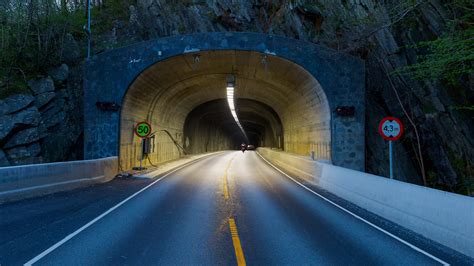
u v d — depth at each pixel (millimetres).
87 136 15695
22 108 14812
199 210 7613
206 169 19422
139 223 6254
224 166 21734
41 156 15227
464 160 13164
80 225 6027
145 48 16031
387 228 6273
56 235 5348
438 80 13781
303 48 15844
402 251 4887
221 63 17984
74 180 11094
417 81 14445
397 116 15750
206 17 25016
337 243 5215
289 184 12883
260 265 4160
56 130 16547
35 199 8680
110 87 15906
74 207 7742
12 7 17344
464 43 9875
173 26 25219
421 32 14188
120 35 23875
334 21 18219
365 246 5094
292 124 26078
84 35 21547
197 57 16516
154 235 5441
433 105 14156
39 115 15453
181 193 10211
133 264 4102
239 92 26672
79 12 25672
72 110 17719
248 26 24719
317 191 11133
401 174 15477
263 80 20453
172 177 14961
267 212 7512
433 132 14250
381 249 4965
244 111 41375
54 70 17531
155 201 8703
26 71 16297
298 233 5742
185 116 31516
